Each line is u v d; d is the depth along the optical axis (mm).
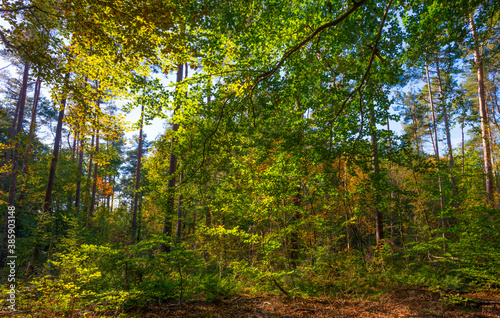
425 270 9758
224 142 8883
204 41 6395
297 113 8406
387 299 7676
